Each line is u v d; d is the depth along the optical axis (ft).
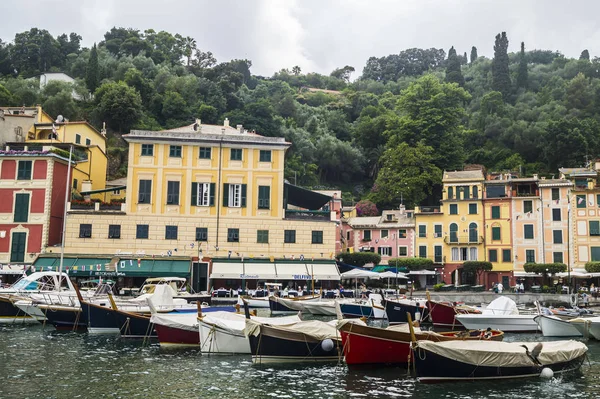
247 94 461.78
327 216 204.95
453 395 69.51
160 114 385.29
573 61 529.86
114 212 194.39
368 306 154.51
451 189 252.42
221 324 96.84
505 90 480.23
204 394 68.64
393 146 344.49
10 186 190.08
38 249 187.01
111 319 115.55
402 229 260.21
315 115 458.91
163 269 184.03
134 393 68.49
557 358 82.94
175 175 199.52
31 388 69.97
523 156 374.02
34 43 447.83
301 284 197.36
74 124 236.43
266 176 203.21
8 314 132.87
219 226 198.49
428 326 145.28
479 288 215.92
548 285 223.10
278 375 80.02
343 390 71.41
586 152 335.47
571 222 231.09
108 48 501.56
